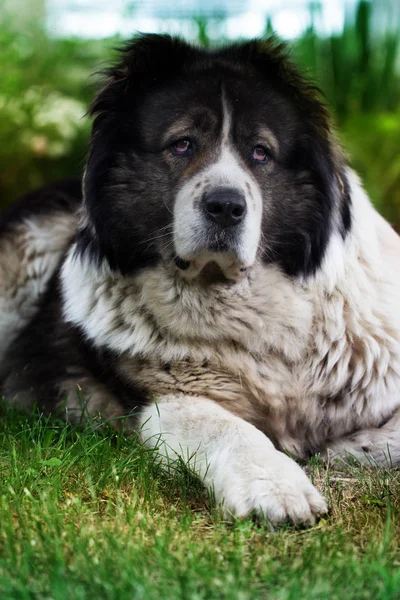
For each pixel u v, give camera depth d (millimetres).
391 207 10734
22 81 11688
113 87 5297
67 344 6023
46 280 6992
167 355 5238
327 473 4672
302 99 5332
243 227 4824
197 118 5059
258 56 5305
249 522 3967
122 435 5109
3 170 11172
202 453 4555
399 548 3707
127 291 5371
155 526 3967
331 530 3934
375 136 10906
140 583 3223
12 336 7070
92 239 5461
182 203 4945
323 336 5270
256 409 5355
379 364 5254
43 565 3428
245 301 5180
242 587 3240
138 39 5211
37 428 5402
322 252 5281
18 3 12617
